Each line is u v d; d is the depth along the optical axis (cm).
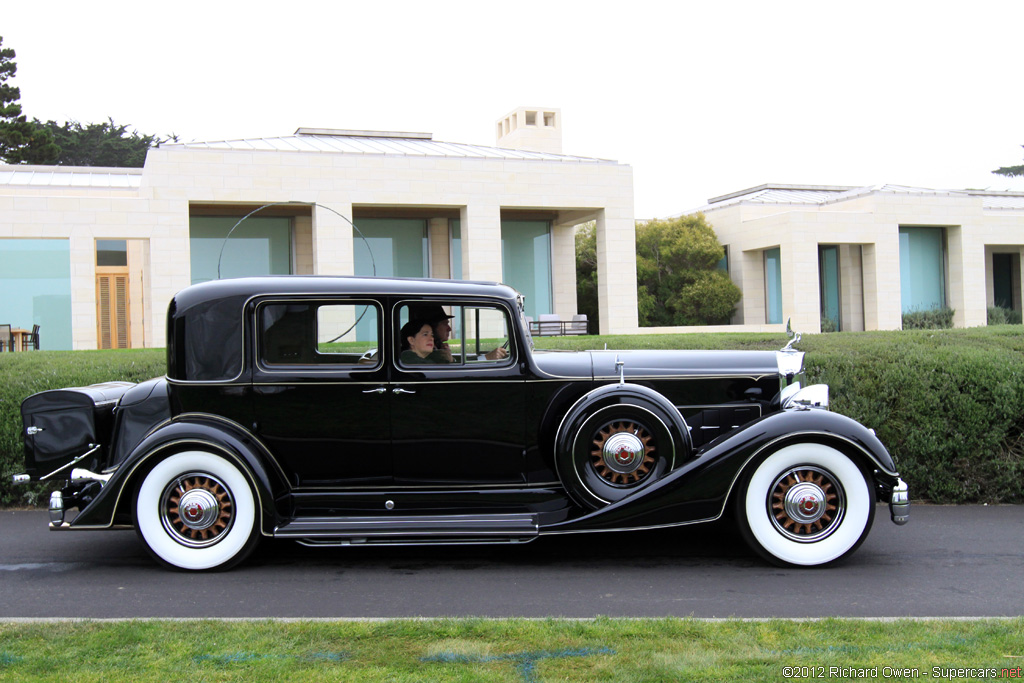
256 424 471
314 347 478
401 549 509
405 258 2300
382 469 479
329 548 511
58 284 1886
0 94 3531
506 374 481
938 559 474
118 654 322
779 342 840
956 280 2845
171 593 416
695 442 519
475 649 326
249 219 2138
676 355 531
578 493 462
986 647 326
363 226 2262
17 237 1836
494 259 2133
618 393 464
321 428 473
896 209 2739
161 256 1892
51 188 2069
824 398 497
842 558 455
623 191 2223
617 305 2223
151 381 513
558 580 439
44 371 679
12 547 514
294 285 476
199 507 454
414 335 480
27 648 329
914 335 821
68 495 476
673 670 305
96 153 5003
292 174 1980
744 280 2978
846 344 751
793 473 457
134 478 456
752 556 485
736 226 3011
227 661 315
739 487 457
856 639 337
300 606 394
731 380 518
